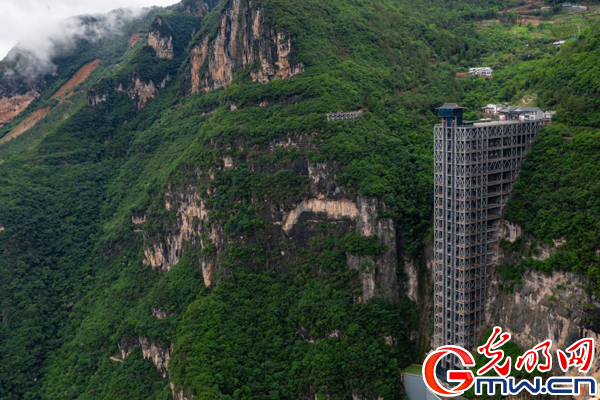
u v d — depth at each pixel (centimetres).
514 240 14062
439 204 14388
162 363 17588
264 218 17725
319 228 16775
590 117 14462
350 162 16475
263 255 17600
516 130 14388
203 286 18275
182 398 14675
